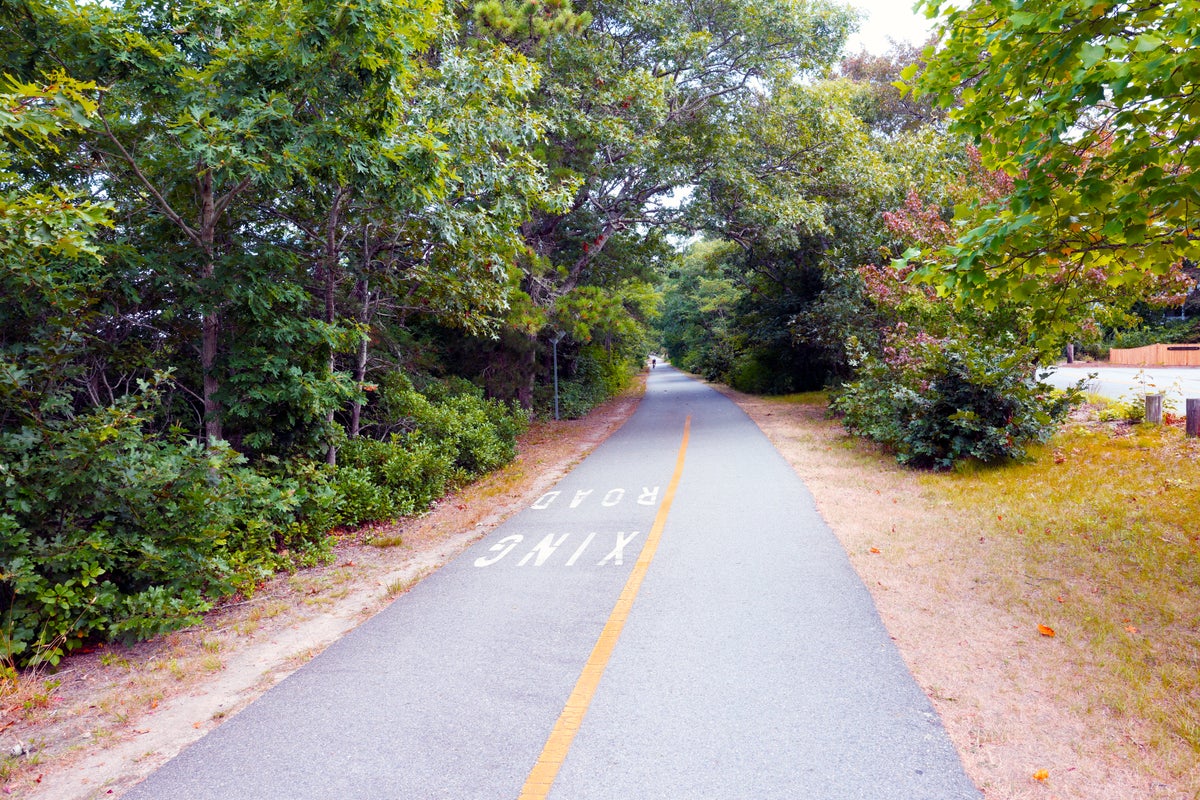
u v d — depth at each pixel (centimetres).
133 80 681
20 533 465
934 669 388
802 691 368
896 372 1210
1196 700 344
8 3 627
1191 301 3731
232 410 786
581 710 361
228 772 319
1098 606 473
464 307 1168
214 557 579
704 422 1997
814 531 704
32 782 324
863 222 2005
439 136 909
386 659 446
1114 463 891
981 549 612
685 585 560
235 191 753
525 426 1759
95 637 530
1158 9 396
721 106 1812
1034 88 480
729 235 2116
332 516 839
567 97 1503
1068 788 279
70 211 461
